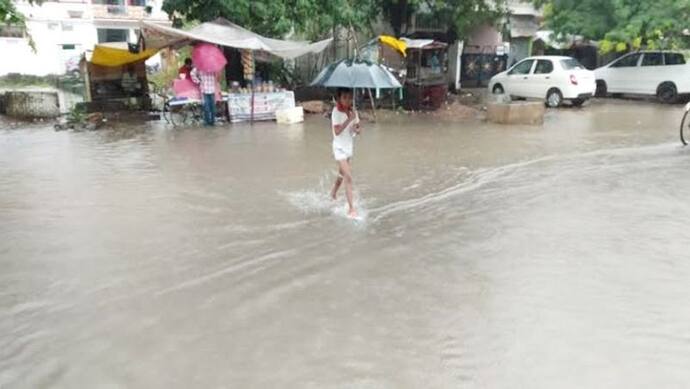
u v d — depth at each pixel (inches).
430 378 141.7
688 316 175.5
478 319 171.9
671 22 722.8
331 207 283.9
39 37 1291.8
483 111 682.8
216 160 389.1
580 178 352.2
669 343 159.8
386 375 142.8
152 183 323.9
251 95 580.7
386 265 212.8
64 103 722.2
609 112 672.4
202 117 579.5
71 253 218.5
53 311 172.2
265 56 660.7
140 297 182.2
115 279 195.5
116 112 642.8
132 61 633.6
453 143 467.2
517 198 307.7
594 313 176.7
